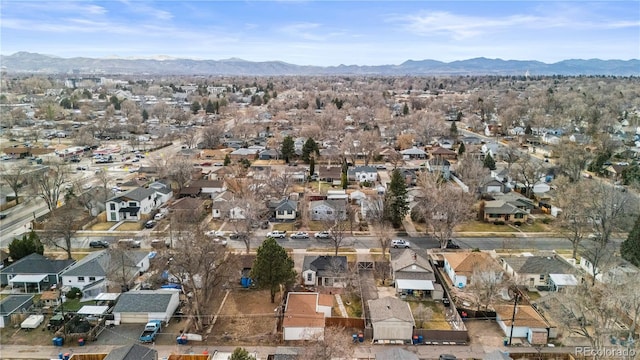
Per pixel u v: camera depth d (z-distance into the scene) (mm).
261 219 74688
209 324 46188
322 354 37250
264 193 84125
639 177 87375
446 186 80062
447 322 46781
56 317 45750
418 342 43031
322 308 47250
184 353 41250
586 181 90562
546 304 47812
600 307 39094
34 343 42719
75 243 67000
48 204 78812
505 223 76375
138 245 64562
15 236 69062
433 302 51094
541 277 54031
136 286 53250
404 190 75062
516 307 46469
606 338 39812
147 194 81000
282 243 67625
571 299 40938
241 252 63031
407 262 55062
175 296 48781
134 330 45188
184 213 75625
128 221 76688
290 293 49156
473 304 49781
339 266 55531
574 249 61375
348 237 70250
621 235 67375
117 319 46219
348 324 45094
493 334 44656
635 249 55938
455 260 56969
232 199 79000
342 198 84062
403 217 76062
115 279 51531
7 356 40656
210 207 84438
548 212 81750
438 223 64812
